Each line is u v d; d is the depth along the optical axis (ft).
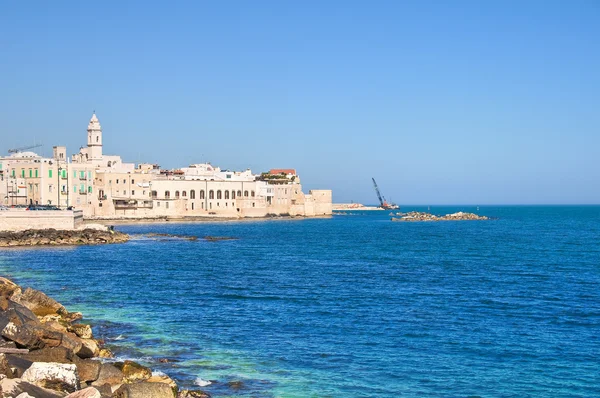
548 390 106.11
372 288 213.87
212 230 597.52
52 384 84.23
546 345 134.10
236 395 101.55
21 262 289.33
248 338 138.21
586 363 121.19
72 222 413.18
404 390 105.50
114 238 422.82
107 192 644.27
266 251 374.84
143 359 119.85
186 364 117.60
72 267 272.10
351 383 108.58
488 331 146.51
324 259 325.83
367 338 139.23
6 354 95.14
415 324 153.79
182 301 184.75
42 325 109.81
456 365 119.34
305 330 146.51
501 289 212.43
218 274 254.06
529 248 403.34
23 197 572.10
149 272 258.16
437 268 281.33
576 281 234.17
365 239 499.10
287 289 210.59
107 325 148.66
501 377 112.57
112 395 90.17
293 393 103.09
